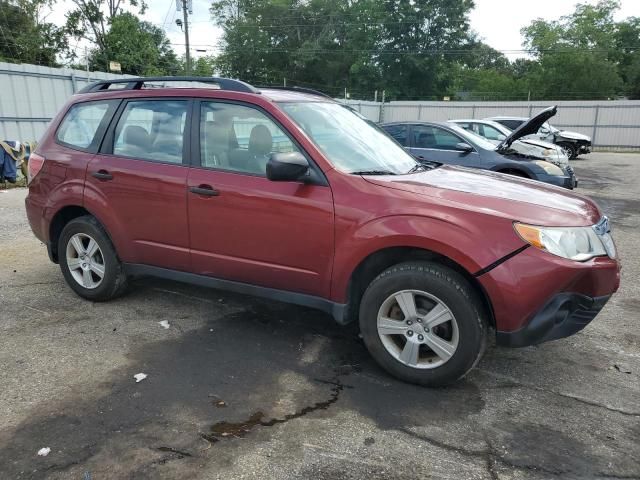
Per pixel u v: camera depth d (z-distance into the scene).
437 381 3.27
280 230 3.58
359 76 50.41
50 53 40.03
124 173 4.20
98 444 2.73
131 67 39.72
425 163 4.39
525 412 3.09
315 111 4.02
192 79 4.16
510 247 3.00
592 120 30.09
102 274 4.55
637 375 3.56
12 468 2.54
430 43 50.00
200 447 2.72
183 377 3.43
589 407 3.15
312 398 3.20
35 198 4.76
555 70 50.16
